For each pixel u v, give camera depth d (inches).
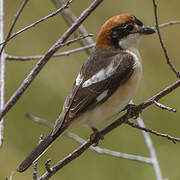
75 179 452.4
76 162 458.3
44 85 474.6
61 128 284.5
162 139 460.4
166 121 467.2
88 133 467.2
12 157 452.4
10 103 249.6
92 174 453.7
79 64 481.7
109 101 303.1
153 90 475.2
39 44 484.1
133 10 484.1
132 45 327.6
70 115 289.3
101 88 302.8
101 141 462.3
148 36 486.6
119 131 463.8
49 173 267.4
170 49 486.9
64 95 470.6
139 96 473.4
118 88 306.0
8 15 478.6
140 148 456.8
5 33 474.6
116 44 325.4
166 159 446.9
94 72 308.5
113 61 313.0
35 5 482.6
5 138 459.8
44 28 486.3
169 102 472.1
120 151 458.0
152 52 486.0
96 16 480.7
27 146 460.8
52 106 470.9
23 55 481.1
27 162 267.9
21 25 482.0
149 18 484.1
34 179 257.0
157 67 483.8
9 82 476.1
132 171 444.5
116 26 325.1
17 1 480.1
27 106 470.6
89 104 297.3
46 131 466.9
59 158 458.9
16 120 466.9
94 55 321.7
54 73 477.4
